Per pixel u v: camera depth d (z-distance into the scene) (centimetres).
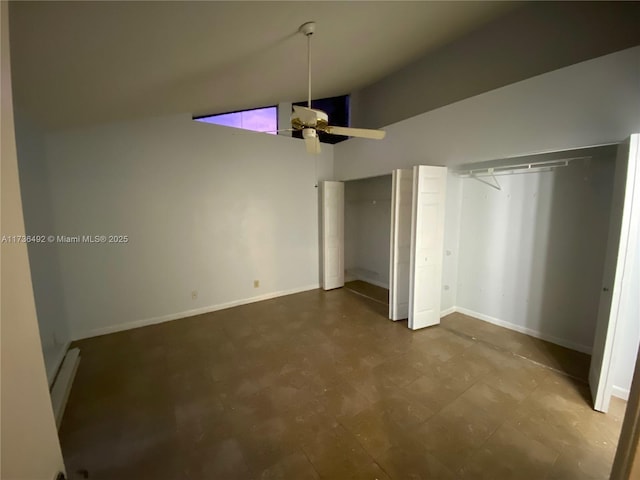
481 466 158
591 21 260
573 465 158
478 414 196
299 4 169
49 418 65
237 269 412
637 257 194
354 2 188
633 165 174
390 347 288
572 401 208
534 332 306
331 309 396
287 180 448
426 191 308
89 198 307
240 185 405
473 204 345
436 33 316
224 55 211
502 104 272
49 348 268
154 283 352
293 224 461
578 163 262
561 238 278
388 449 169
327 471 156
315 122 221
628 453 55
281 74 287
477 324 339
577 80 225
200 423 191
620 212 184
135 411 203
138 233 337
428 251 320
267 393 221
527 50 300
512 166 289
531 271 303
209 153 377
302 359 268
